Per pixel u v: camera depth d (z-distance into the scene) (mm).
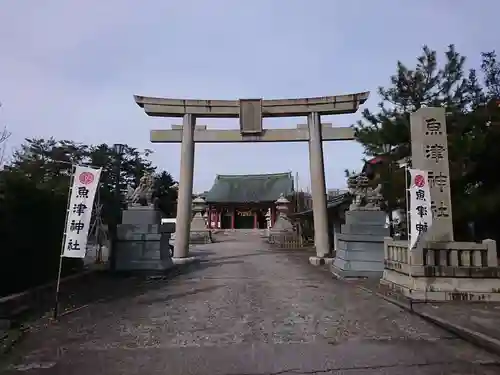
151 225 17828
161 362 6797
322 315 10234
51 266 13320
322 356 7031
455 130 16984
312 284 15641
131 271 17422
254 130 23266
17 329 8758
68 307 11102
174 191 51000
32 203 12000
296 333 8539
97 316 10148
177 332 8656
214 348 7535
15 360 6945
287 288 14656
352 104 22766
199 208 48531
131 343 7867
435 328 8883
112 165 37125
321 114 23453
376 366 6512
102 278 16875
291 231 46094
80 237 10383
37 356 7141
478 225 19094
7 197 10969
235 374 6227
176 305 11547
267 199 59062
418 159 13039
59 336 8359
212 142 23719
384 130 18844
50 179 20547
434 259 11648
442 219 12523
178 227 23375
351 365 6570
